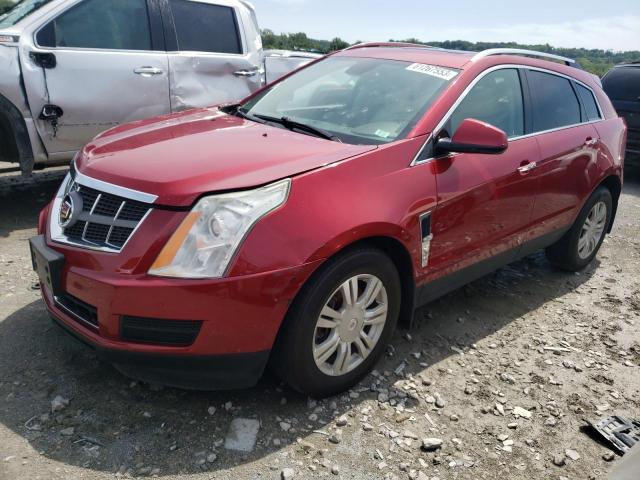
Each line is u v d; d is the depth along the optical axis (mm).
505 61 3938
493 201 3559
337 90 3764
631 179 9414
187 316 2402
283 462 2486
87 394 2801
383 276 2941
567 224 4562
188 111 4012
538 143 3990
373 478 2457
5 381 2852
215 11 6129
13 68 4742
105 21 5297
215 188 2479
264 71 6719
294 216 2545
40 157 5070
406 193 2977
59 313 2738
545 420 2975
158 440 2543
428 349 3518
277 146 2967
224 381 2582
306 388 2781
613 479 2213
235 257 2414
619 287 4840
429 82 3557
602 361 3609
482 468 2592
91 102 5184
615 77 9570
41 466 2348
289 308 2596
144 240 2434
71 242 2645
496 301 4328
